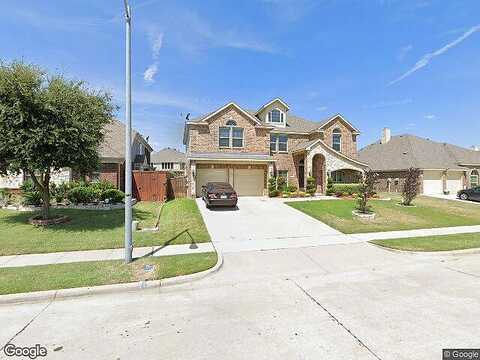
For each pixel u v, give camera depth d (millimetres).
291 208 16281
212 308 4949
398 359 3453
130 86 7352
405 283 6070
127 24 7266
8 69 10508
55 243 9203
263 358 3480
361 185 16219
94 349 3738
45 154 10570
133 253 8195
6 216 13336
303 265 7383
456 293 5492
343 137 26688
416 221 13539
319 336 3984
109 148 20016
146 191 19391
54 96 10633
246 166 22625
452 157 31125
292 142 26281
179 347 3746
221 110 22438
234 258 7977
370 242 9617
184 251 8438
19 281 5945
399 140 33812
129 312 4828
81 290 5566
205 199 17391
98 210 14695
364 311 4754
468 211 16859
